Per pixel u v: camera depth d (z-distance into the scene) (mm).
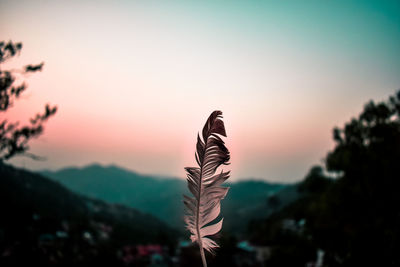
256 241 60500
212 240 1768
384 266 8750
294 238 42938
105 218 107688
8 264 5953
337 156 15883
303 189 43219
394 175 12922
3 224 6742
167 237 85125
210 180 1782
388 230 9984
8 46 4848
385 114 14430
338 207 14070
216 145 1739
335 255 11750
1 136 4848
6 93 4801
